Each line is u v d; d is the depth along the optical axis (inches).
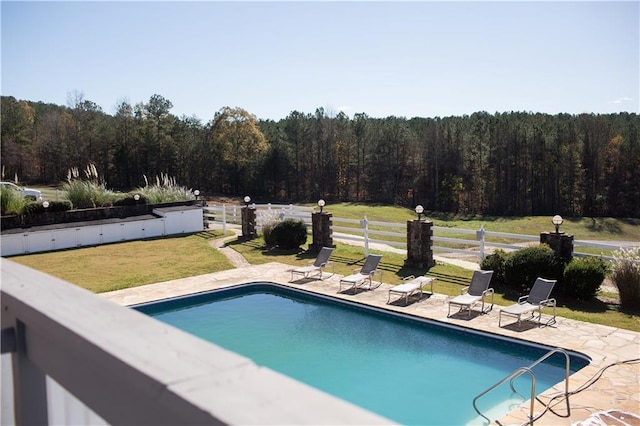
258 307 442.0
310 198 1882.4
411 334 369.7
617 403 239.9
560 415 230.4
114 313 52.7
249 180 1812.3
